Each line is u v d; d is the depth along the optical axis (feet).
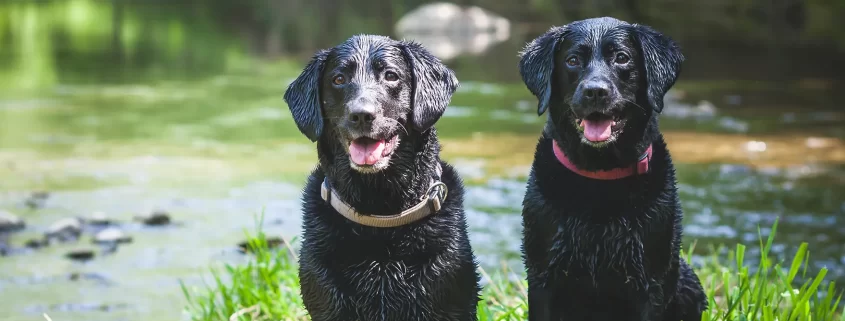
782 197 11.98
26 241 10.92
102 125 17.65
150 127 17.42
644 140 7.60
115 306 9.36
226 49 32.30
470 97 20.63
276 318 8.55
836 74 23.18
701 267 9.82
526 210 7.82
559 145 7.73
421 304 7.36
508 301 8.85
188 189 12.75
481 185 12.72
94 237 10.96
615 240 7.59
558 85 7.73
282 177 13.42
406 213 7.36
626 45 7.59
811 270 9.89
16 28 40.50
